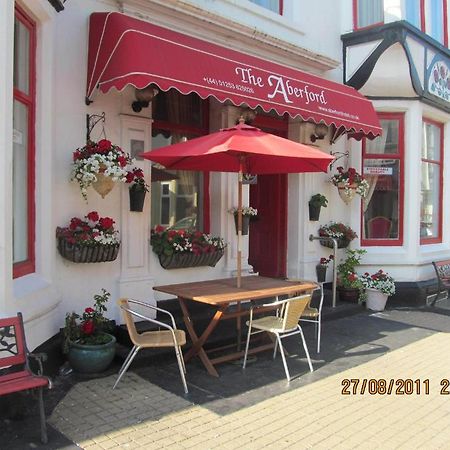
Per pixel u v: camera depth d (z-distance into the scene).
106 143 4.92
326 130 7.64
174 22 5.87
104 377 4.70
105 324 5.03
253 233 8.15
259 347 5.44
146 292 5.66
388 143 8.73
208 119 6.66
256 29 6.54
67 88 4.99
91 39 5.11
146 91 5.42
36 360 3.94
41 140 4.61
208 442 3.55
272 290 5.12
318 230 7.98
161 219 6.22
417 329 6.91
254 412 4.07
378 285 7.92
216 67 5.36
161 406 4.12
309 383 4.76
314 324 7.01
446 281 8.88
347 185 7.90
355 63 8.21
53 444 3.43
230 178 6.62
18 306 3.97
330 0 8.16
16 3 4.17
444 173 9.79
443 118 9.52
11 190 3.82
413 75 8.10
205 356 4.96
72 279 5.08
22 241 4.49
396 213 8.75
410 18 8.81
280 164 5.55
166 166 5.33
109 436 3.58
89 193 5.18
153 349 5.14
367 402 4.35
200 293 4.90
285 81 6.18
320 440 3.64
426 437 3.74
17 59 4.34
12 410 3.77
